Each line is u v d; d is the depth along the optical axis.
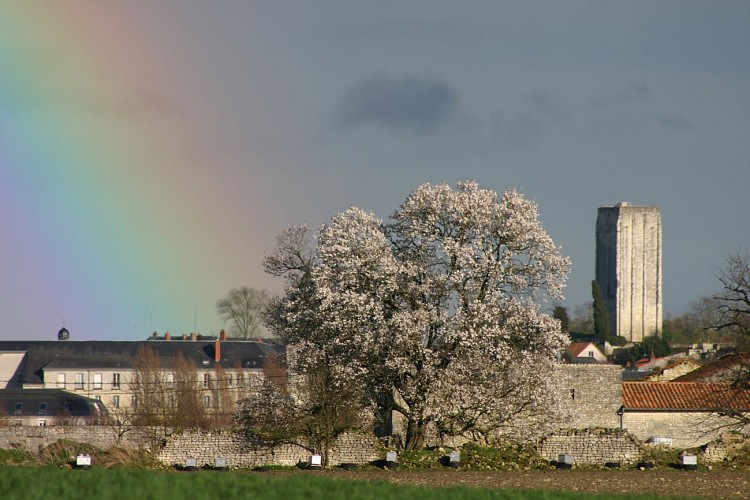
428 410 77.56
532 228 78.00
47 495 47.22
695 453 78.62
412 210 79.69
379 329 75.38
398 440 80.19
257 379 83.62
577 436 78.44
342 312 76.62
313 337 80.50
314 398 78.69
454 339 75.56
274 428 79.12
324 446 78.38
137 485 50.69
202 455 79.19
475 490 53.84
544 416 78.81
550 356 77.75
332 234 80.56
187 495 48.56
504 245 78.31
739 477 68.69
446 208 79.06
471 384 76.06
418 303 77.56
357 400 78.38
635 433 90.94
